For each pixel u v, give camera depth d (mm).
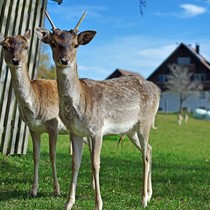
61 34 5891
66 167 9875
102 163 11102
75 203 6617
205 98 68625
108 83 6633
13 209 6141
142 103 6949
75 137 6254
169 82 66312
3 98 10203
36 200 6746
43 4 10961
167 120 39781
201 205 6898
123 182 8555
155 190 7965
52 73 40250
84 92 6113
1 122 10203
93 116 6117
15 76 6953
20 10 10430
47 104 7254
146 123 7031
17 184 7871
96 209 6023
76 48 5965
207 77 69500
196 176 9703
